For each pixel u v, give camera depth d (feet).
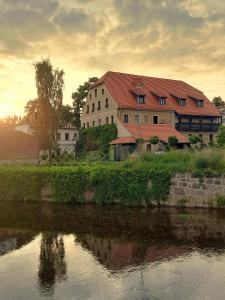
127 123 177.99
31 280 31.83
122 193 69.26
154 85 205.57
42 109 149.89
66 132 249.55
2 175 81.00
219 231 47.39
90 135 194.90
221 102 274.98
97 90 198.70
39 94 150.00
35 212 65.21
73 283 31.09
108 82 190.90
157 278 31.71
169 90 206.08
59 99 151.94
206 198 63.57
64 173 75.31
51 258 38.01
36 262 36.73
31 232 49.73
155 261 36.14
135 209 65.21
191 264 34.91
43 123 150.00
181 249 39.78
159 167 68.28
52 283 31.12
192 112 196.34
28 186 78.89
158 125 183.62
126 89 189.98
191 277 31.68
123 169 69.97
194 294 28.30
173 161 72.18
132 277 32.07
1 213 64.90
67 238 46.11
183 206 65.16
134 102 183.01
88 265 35.58
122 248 41.04
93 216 59.88
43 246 42.65
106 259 37.24
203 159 65.36
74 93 253.44
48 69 150.00
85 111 212.84
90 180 72.08
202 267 33.99
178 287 29.68
